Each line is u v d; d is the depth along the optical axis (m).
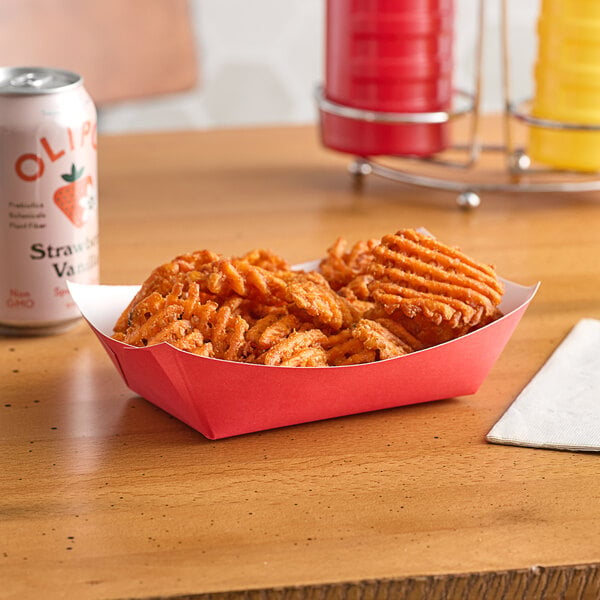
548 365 1.47
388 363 1.38
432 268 1.39
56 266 1.51
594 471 1.36
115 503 1.33
